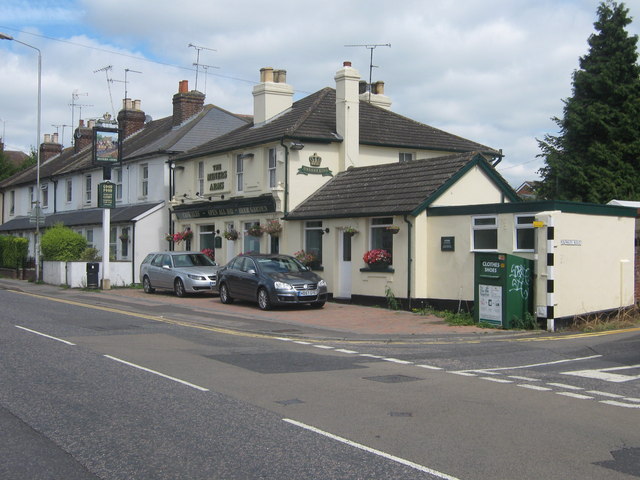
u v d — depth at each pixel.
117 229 32.53
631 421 7.38
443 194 18.91
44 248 31.52
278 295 18.80
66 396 8.39
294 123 24.28
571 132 29.25
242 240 26.22
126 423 7.18
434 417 7.51
